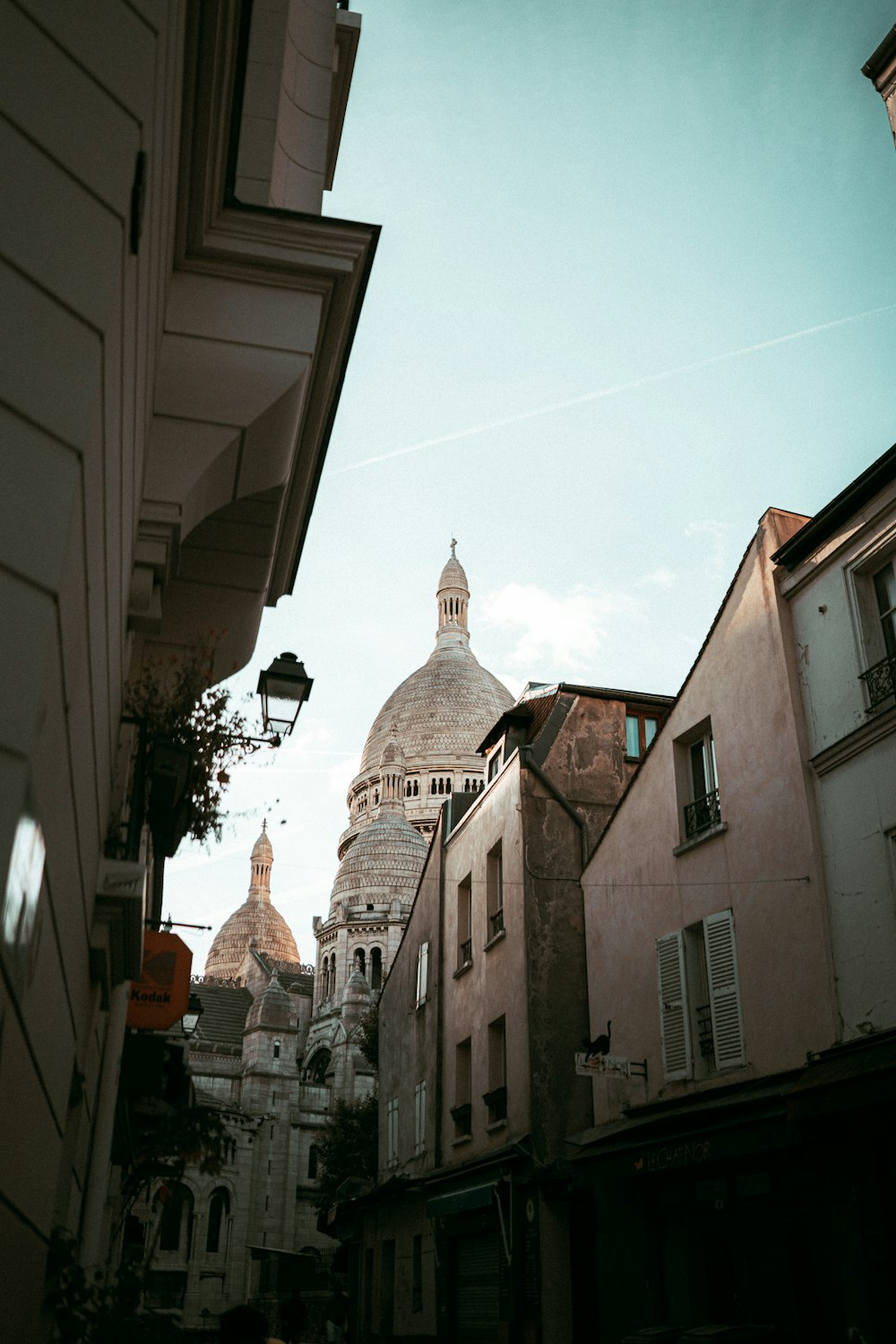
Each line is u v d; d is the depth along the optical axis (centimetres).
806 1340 1163
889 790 1216
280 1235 8012
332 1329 3103
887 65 1552
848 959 1240
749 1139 1171
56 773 401
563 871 2070
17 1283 439
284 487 906
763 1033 1360
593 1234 1623
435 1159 2369
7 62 356
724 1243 1330
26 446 338
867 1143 1091
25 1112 422
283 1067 8688
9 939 319
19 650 318
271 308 810
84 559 405
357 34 1261
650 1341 1267
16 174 355
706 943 1513
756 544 1523
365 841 11094
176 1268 7238
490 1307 1948
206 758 941
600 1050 1599
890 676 1252
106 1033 1009
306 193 1049
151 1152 989
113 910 722
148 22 443
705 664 1620
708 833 1539
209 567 1054
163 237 614
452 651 14075
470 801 2772
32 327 350
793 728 1384
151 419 754
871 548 1303
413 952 2869
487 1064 2138
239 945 12925
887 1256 1051
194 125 677
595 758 2273
